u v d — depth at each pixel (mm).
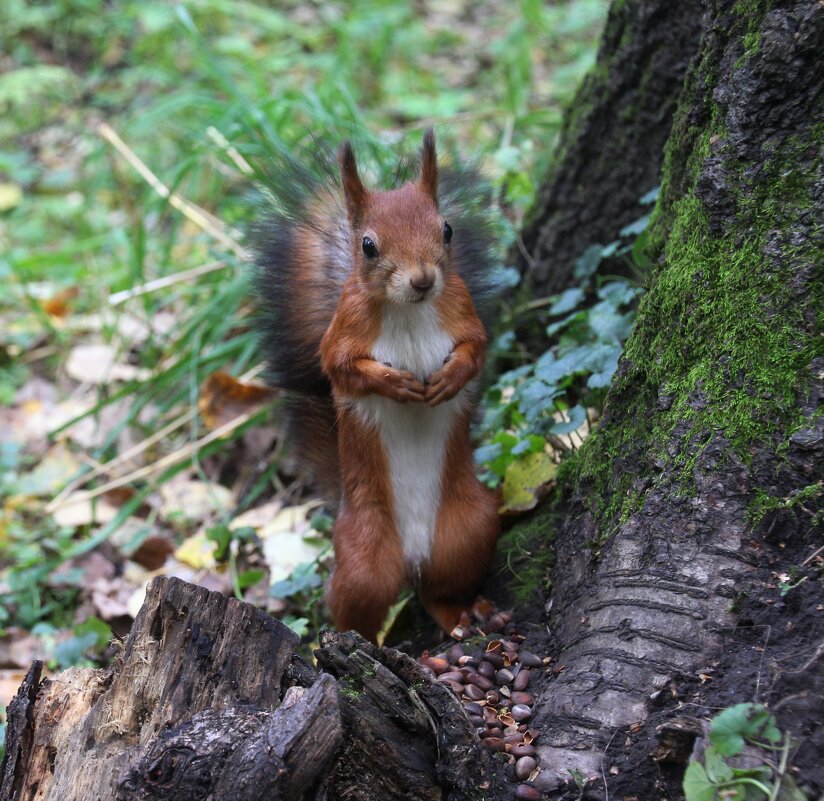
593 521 4523
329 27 13234
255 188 6016
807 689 3520
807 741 3408
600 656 3943
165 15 12742
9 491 7582
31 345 8930
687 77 4824
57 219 10742
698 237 4367
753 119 4145
